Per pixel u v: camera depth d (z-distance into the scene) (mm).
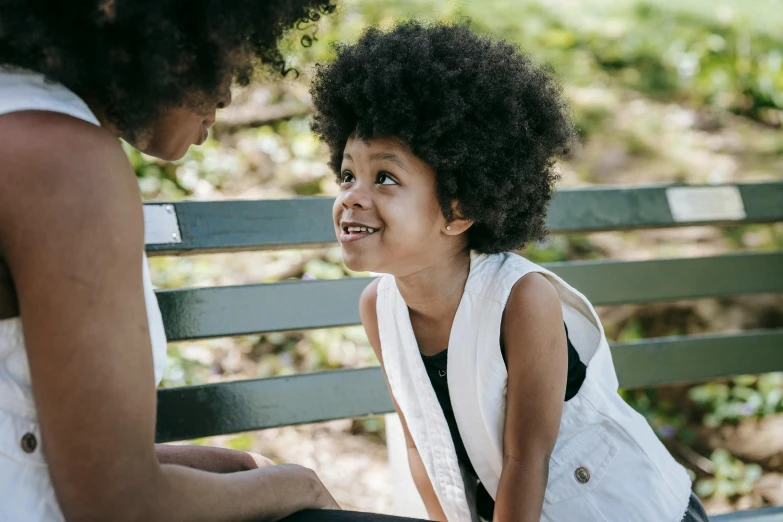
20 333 932
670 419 3145
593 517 1425
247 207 1875
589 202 2135
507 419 1424
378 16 4500
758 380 3354
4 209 886
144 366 943
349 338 3123
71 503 935
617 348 2125
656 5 5613
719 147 4520
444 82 1349
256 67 1159
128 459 930
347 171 1426
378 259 1376
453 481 1490
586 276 2123
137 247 954
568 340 1542
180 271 3143
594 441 1465
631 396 3225
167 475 993
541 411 1388
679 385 3289
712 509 2748
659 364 2152
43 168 893
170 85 1024
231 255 3281
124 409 918
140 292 955
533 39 5062
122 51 1002
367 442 2830
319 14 1184
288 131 3889
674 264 2205
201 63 1052
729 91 4961
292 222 1906
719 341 2201
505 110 1398
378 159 1358
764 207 2287
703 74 5047
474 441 1495
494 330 1415
